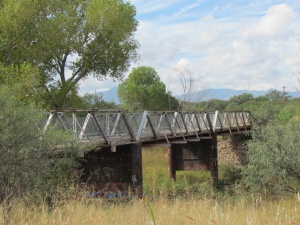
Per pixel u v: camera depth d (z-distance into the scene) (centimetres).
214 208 651
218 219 623
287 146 1336
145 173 2541
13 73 2188
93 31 3017
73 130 1175
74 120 1253
